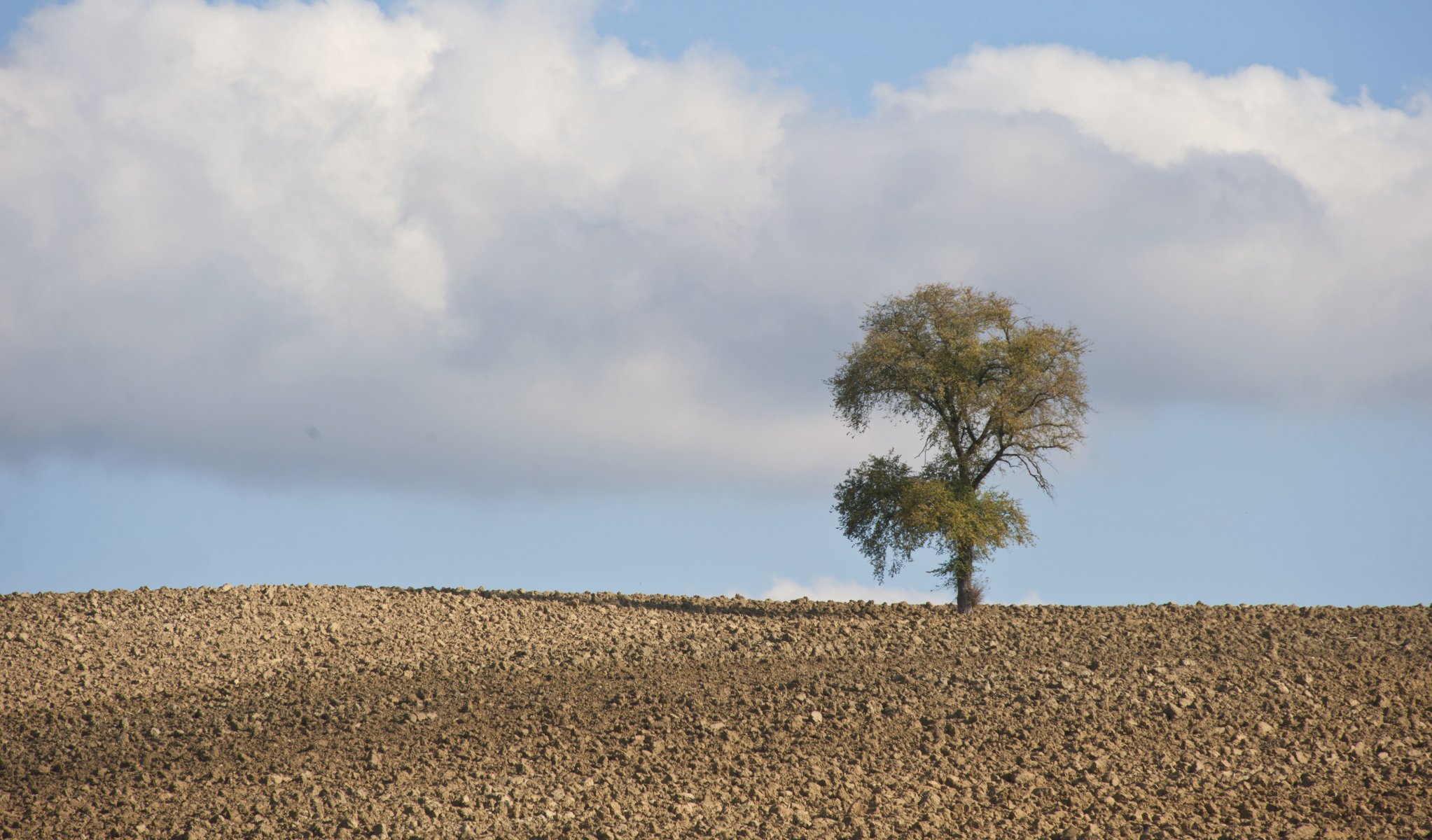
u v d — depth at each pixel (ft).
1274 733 59.62
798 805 50.16
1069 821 48.75
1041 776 54.03
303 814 49.01
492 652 79.56
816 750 57.88
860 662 75.82
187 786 53.26
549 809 49.52
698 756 56.90
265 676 73.61
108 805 50.93
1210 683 67.62
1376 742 58.18
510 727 61.67
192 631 82.23
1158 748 57.82
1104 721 61.62
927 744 58.44
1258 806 50.24
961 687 67.77
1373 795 51.39
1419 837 46.57
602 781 53.47
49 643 78.33
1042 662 73.82
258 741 60.54
